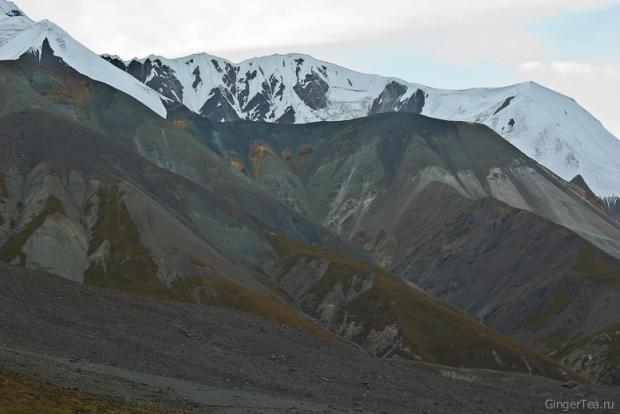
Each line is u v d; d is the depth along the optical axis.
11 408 54.06
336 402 91.38
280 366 103.81
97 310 105.56
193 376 90.12
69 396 62.22
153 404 68.12
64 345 88.38
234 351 105.25
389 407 93.44
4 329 87.50
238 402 79.38
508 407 103.88
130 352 92.81
